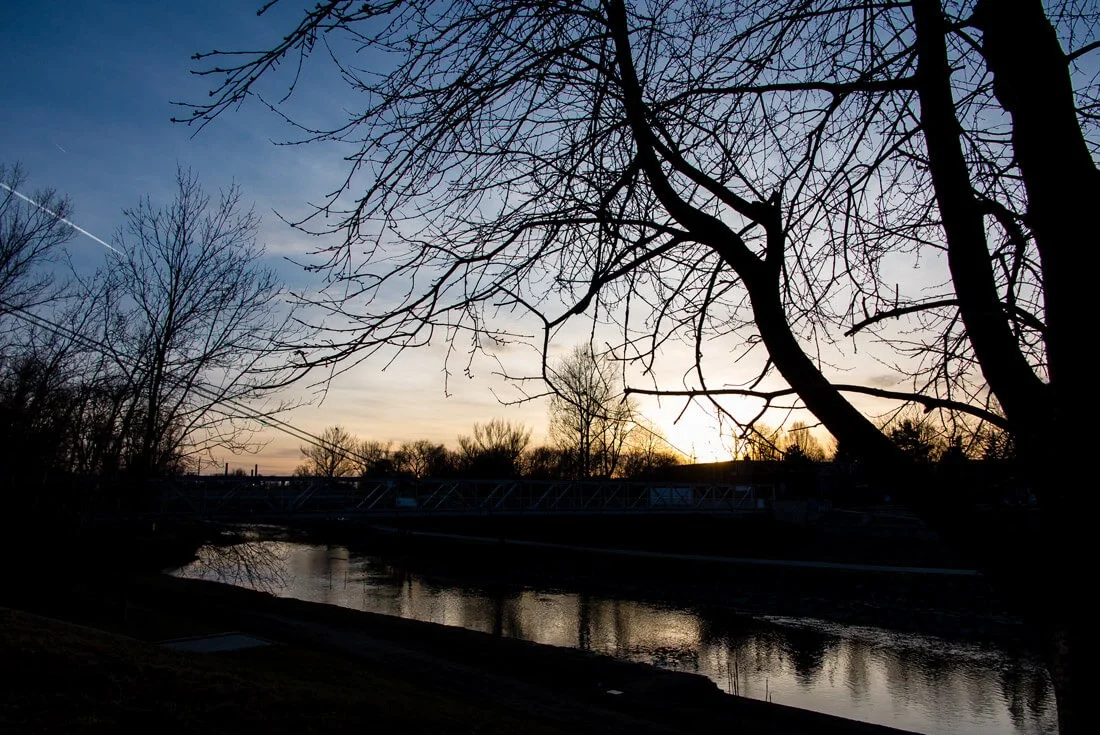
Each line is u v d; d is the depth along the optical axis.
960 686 15.45
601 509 32.69
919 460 2.89
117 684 6.25
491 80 3.32
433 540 43.03
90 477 12.48
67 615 12.38
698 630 21.23
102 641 7.71
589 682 11.64
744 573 29.14
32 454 12.23
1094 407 2.05
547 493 33.47
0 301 12.70
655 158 2.91
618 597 26.59
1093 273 2.10
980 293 2.32
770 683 15.80
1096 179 2.19
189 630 12.80
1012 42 2.30
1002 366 2.29
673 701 10.75
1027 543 2.17
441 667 12.12
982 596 22.80
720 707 10.53
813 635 20.44
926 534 29.56
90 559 12.78
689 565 31.47
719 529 35.50
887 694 14.94
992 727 12.91
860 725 9.79
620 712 10.17
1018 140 2.31
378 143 3.29
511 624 22.02
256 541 20.23
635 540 38.53
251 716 6.15
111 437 12.54
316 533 51.16
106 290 12.80
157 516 15.54
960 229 2.35
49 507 12.34
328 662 10.80
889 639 19.83
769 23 3.20
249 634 13.12
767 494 39.97
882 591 24.97
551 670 12.20
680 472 41.84
